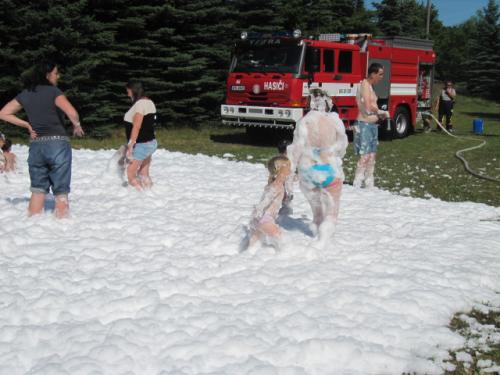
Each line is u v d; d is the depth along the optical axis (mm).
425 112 22812
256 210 6090
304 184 6527
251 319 4602
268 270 5680
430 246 6840
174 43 21594
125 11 19891
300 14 29188
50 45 16688
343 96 18344
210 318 4547
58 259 5895
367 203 9266
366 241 6922
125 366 3881
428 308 4953
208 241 6582
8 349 4113
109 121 20656
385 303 4961
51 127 7129
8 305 4785
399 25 43031
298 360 4062
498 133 24031
